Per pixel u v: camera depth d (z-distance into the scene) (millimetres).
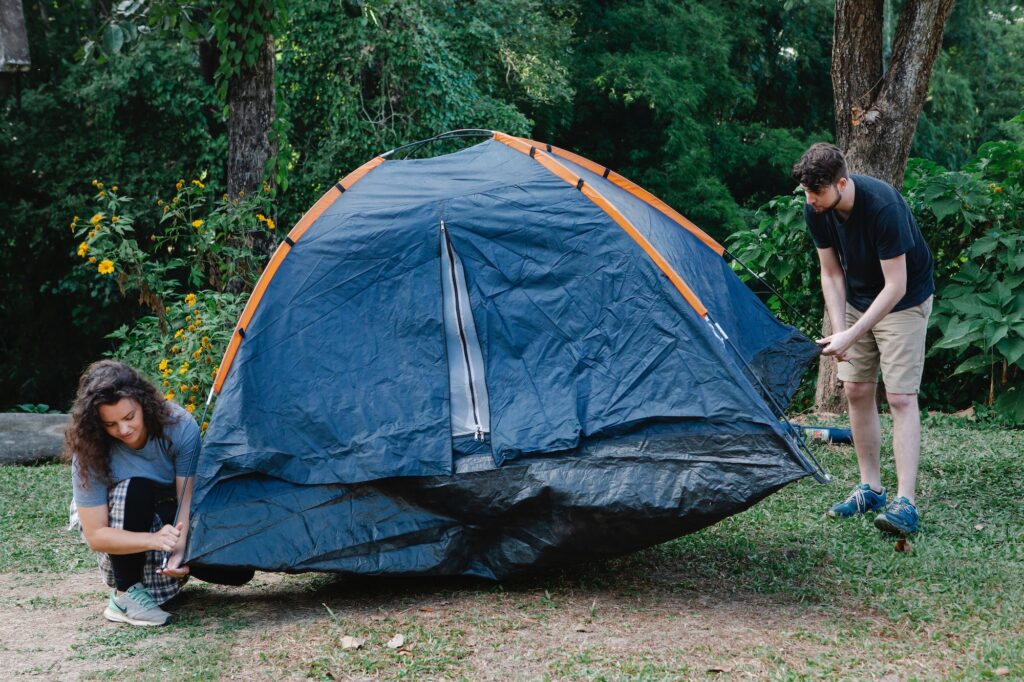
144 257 7512
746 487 3438
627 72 21297
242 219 7625
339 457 3756
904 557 4008
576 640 3215
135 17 9055
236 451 3721
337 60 14273
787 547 4211
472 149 4438
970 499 4938
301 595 3875
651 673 2914
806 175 4074
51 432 7750
